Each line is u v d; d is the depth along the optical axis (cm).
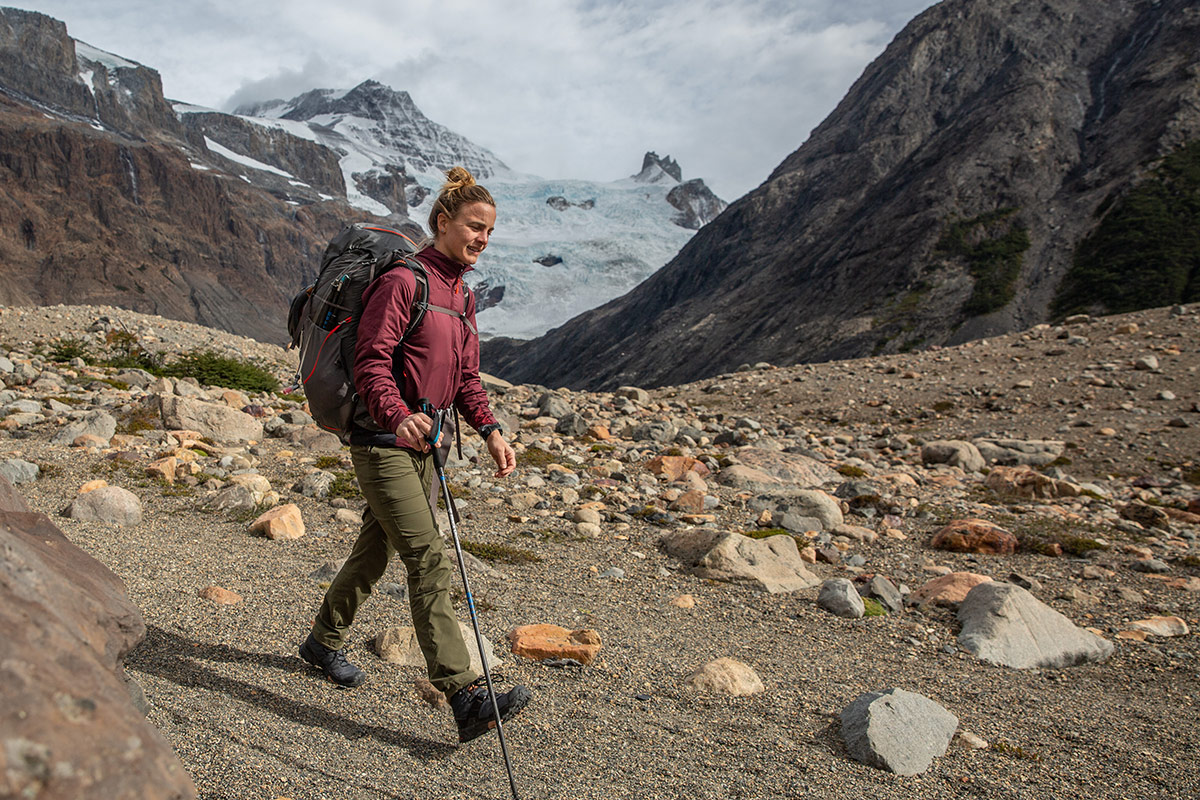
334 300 300
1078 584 692
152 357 1797
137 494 684
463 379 337
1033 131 13025
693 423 1474
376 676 371
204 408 970
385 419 286
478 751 315
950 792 320
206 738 283
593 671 416
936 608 596
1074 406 1510
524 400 1686
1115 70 14550
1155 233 9769
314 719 317
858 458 1238
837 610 572
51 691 111
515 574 587
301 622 420
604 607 536
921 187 12850
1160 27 14488
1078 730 396
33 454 771
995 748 364
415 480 308
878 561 727
